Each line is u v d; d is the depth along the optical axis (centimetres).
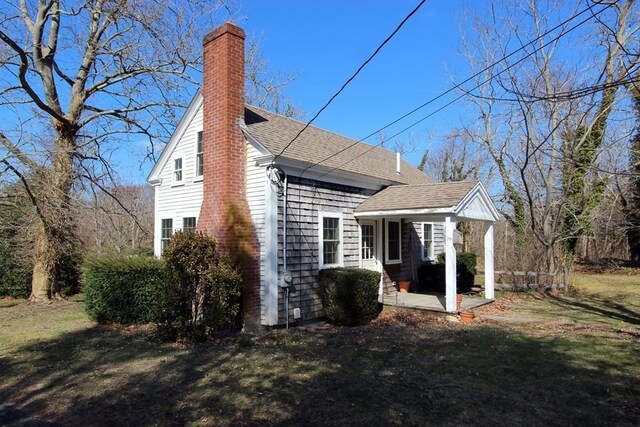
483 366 672
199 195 1150
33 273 1466
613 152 1805
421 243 1644
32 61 1375
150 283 1051
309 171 1073
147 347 809
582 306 1305
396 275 1453
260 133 1047
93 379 617
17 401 536
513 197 1983
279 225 984
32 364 695
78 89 1484
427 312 1136
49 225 1343
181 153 1222
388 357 731
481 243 3250
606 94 1268
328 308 1041
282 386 581
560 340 846
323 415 483
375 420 468
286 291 985
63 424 466
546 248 1730
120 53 1495
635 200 2391
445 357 727
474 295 1505
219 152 997
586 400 526
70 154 1348
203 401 529
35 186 1293
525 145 1791
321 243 1105
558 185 1861
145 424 462
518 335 899
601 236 2931
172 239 873
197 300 861
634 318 1096
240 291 938
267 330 957
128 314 1033
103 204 1733
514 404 513
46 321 1088
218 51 1020
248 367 673
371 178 1274
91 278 1070
